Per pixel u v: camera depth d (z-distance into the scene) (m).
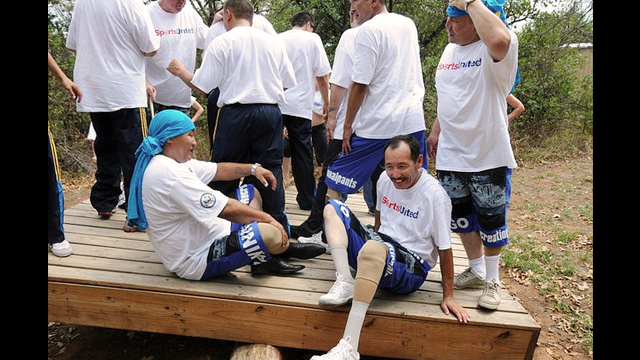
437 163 2.88
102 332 3.33
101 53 3.31
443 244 2.61
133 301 2.68
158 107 4.16
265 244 2.67
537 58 10.42
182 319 2.67
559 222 6.07
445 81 2.76
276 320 2.62
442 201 2.61
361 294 2.39
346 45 3.55
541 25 10.63
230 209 2.64
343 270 2.58
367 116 3.16
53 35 7.51
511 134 9.98
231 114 3.17
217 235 2.76
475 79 2.60
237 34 3.19
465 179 2.74
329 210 2.74
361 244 2.72
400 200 2.78
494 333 2.55
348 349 2.33
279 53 3.34
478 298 2.85
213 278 2.82
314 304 2.58
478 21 2.36
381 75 3.11
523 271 4.64
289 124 4.23
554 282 4.39
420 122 3.17
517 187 7.68
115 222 3.76
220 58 3.13
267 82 3.23
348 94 3.45
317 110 4.90
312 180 4.44
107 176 3.75
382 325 2.59
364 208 4.98
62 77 3.15
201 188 2.60
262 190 3.31
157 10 3.92
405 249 2.65
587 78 10.70
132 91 3.43
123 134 3.46
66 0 7.61
